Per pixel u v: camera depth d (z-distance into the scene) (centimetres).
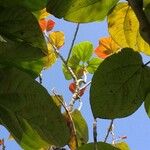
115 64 49
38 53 46
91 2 51
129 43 57
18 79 44
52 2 49
